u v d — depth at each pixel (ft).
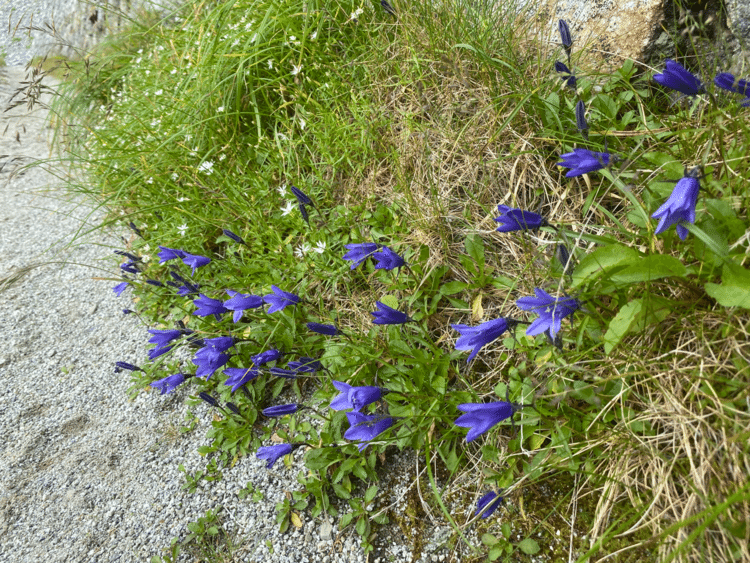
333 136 1.49
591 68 1.25
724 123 0.93
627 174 1.00
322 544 0.99
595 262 0.83
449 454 1.00
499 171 1.24
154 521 1.09
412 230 1.27
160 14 2.50
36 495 1.18
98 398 1.37
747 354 0.78
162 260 1.33
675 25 1.19
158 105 1.85
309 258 1.32
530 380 0.96
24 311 1.65
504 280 1.08
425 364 1.05
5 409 1.37
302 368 1.14
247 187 1.54
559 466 0.88
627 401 0.88
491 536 0.91
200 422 1.24
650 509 0.82
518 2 1.48
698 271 0.81
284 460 1.10
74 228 1.98
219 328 1.32
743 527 0.72
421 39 1.45
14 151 2.49
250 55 1.55
